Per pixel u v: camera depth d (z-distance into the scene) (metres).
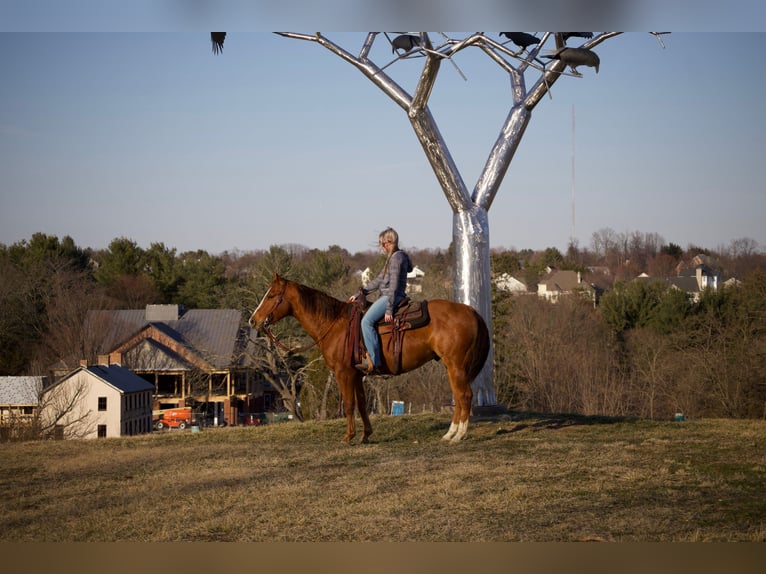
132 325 49.03
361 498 6.82
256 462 8.83
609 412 39.34
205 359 44.34
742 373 33.19
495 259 39.81
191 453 9.80
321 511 6.44
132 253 61.75
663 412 38.50
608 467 7.90
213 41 10.70
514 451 8.98
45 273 53.41
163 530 6.04
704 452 8.85
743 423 11.74
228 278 63.50
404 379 34.41
